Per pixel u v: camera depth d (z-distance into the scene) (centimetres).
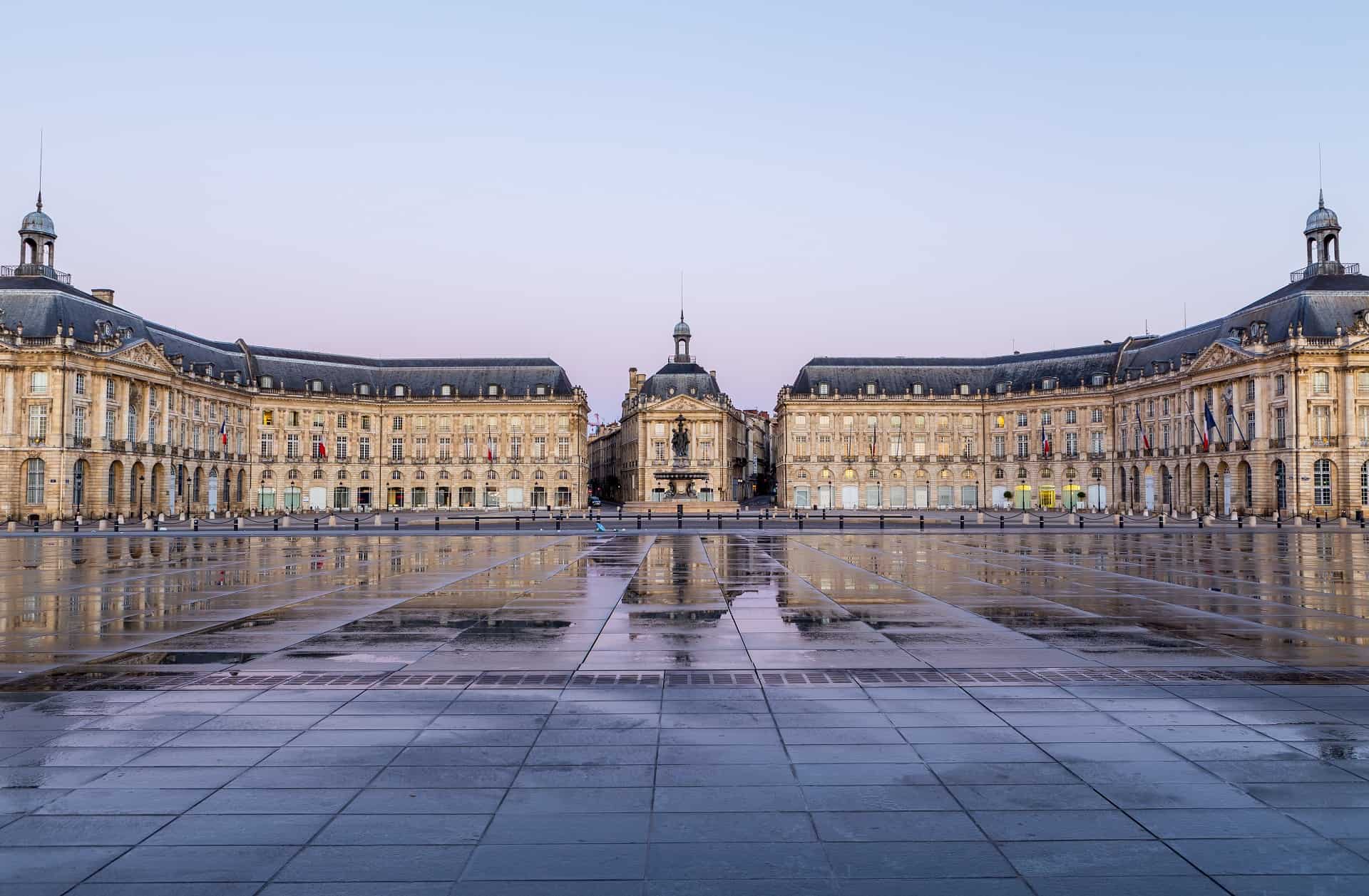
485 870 665
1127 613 1912
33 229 8475
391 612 1948
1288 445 7994
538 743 958
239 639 1600
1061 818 758
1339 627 1719
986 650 1480
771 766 884
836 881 649
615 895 629
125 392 8288
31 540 5153
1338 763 888
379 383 12231
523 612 1934
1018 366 12262
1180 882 650
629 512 9175
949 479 12162
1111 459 11038
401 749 939
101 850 697
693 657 1422
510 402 12062
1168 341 10456
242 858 682
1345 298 8200
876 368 12575
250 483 10888
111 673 1312
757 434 18312
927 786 829
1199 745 947
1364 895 630
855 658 1415
